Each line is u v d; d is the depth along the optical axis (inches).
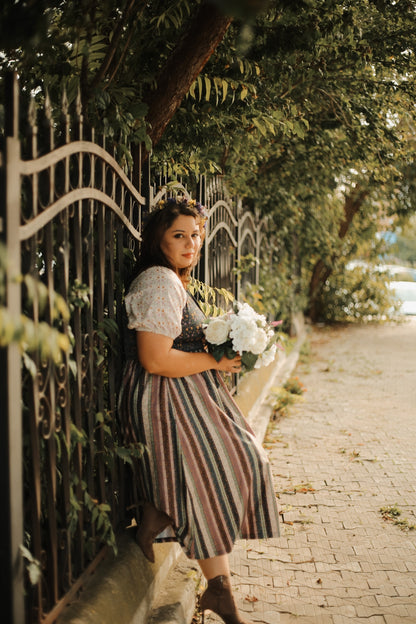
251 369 101.4
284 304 349.1
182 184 157.5
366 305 509.0
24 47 102.3
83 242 93.3
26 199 74.9
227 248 211.2
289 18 129.4
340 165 236.8
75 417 87.7
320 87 180.2
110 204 98.3
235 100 142.3
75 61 116.0
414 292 581.3
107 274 102.9
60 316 80.8
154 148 137.0
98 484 98.2
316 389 273.9
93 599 87.6
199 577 116.1
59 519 86.9
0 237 65.3
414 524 140.2
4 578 66.8
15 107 68.6
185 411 97.8
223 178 203.5
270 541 133.6
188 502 96.4
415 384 281.9
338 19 130.0
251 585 116.1
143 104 112.1
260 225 270.8
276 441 200.8
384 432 210.2
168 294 93.7
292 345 355.6
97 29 112.0
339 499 154.6
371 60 165.8
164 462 97.0
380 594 112.8
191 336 103.0
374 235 456.1
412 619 105.1
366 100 188.2
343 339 417.4
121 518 107.3
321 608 108.3
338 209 377.4
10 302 63.6
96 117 102.6
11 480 65.8
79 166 86.3
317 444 197.8
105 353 109.7
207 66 133.3
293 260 373.4
